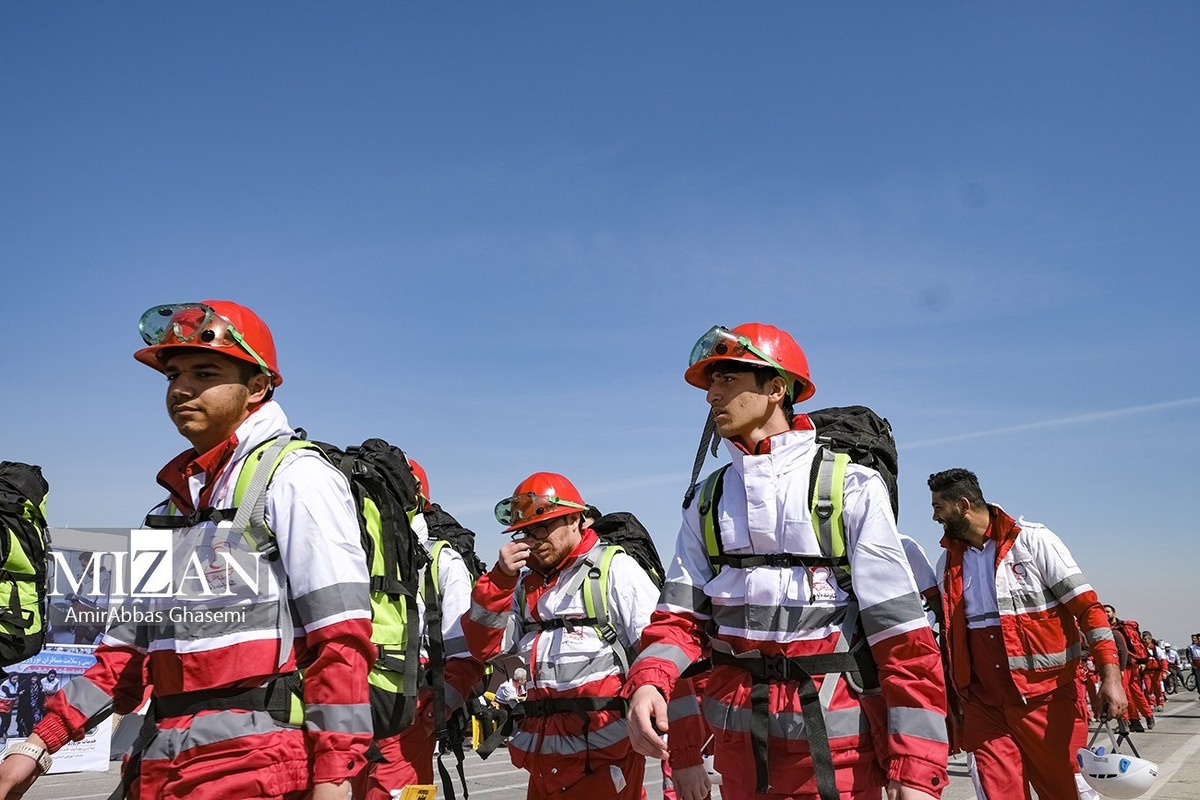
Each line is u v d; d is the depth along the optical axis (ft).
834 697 9.60
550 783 16.63
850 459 10.64
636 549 19.11
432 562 17.92
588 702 16.53
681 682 10.67
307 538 8.73
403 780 16.30
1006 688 18.04
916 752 8.74
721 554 10.30
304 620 8.68
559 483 17.40
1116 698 18.11
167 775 8.54
